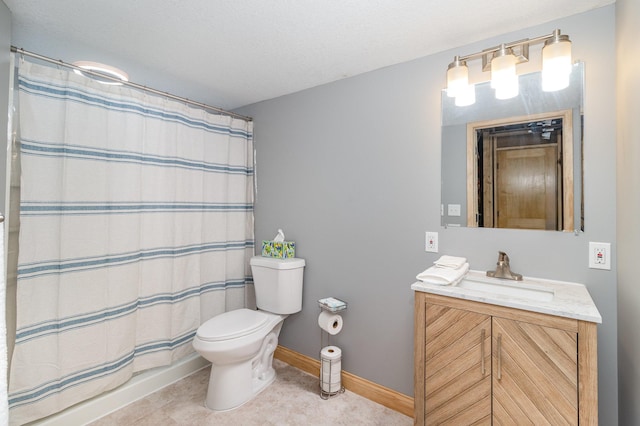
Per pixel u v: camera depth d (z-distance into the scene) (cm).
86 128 179
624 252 129
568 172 151
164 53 188
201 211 241
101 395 189
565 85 141
